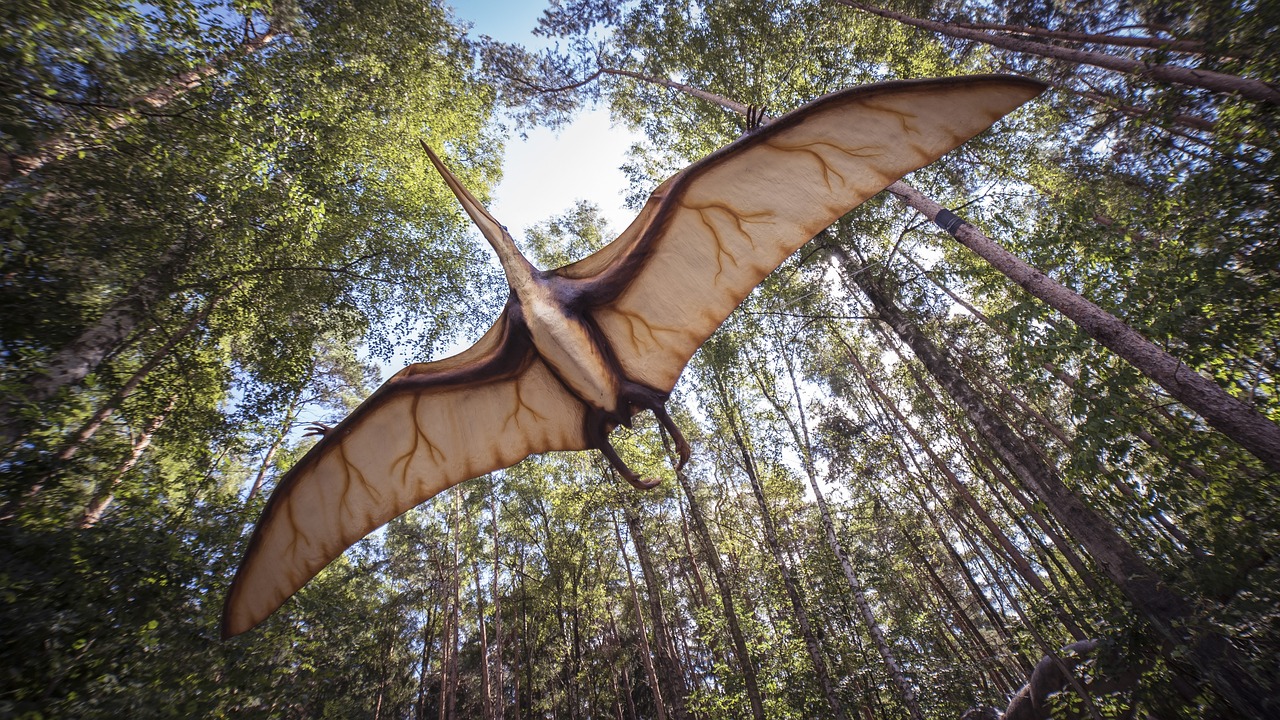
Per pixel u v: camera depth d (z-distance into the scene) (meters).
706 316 3.51
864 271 11.31
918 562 18.86
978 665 14.41
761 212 3.41
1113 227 7.01
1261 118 6.20
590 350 3.43
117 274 6.11
